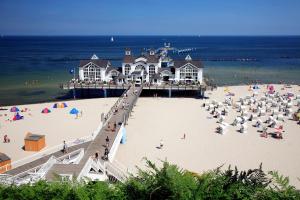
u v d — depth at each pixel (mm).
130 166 35656
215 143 44094
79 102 70125
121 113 54656
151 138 45844
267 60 165250
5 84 92062
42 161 33938
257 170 7598
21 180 25609
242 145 43438
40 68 127312
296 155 40062
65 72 115562
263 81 99188
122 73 82812
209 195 6977
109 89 78625
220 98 74438
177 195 7066
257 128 51312
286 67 134250
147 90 78812
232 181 7250
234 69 127938
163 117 57531
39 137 41906
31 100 73438
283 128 51844
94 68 80312
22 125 52906
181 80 79750
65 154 35438
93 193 8430
